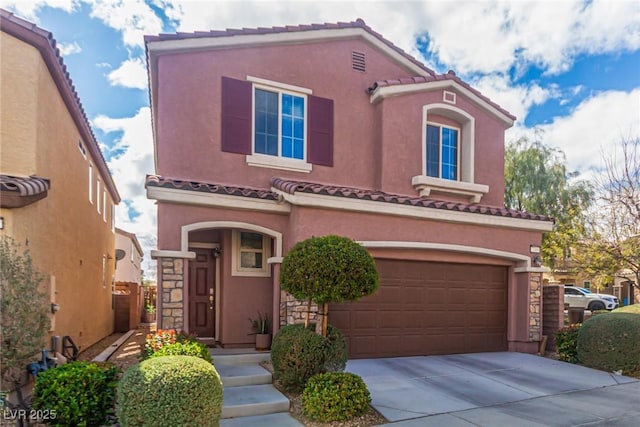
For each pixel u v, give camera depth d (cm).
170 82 959
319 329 756
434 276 1083
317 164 1095
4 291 562
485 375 894
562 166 2178
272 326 968
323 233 922
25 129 760
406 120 1178
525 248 1162
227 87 1012
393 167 1148
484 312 1138
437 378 855
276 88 1072
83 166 1195
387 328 1014
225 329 1002
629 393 789
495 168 1298
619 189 1585
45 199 815
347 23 1155
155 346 701
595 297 2577
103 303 1534
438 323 1074
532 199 2161
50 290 845
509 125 1334
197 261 1070
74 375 544
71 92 962
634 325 934
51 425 517
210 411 486
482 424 615
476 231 1102
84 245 1205
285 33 1077
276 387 734
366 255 721
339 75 1154
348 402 621
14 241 631
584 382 861
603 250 1596
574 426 612
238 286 1027
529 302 1141
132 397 470
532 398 750
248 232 1030
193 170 959
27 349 571
